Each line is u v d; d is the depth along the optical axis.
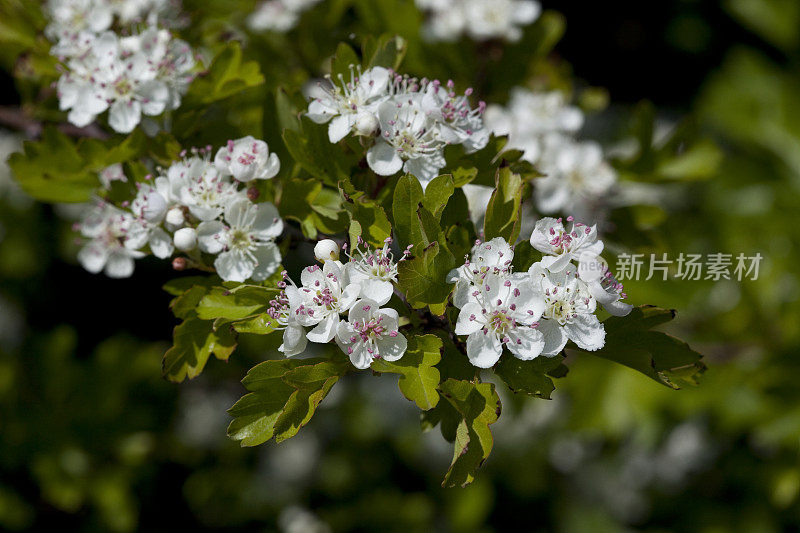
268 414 2.03
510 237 2.10
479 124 2.42
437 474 5.35
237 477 5.39
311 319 2.02
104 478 4.60
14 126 3.57
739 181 4.98
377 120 2.27
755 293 4.11
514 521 5.26
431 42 3.73
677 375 2.18
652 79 7.37
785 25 5.31
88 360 4.92
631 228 3.27
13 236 5.34
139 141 2.69
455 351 2.10
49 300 5.61
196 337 2.32
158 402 5.00
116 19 3.06
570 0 7.11
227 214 2.36
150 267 5.71
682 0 7.14
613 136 5.86
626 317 2.15
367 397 5.59
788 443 4.03
